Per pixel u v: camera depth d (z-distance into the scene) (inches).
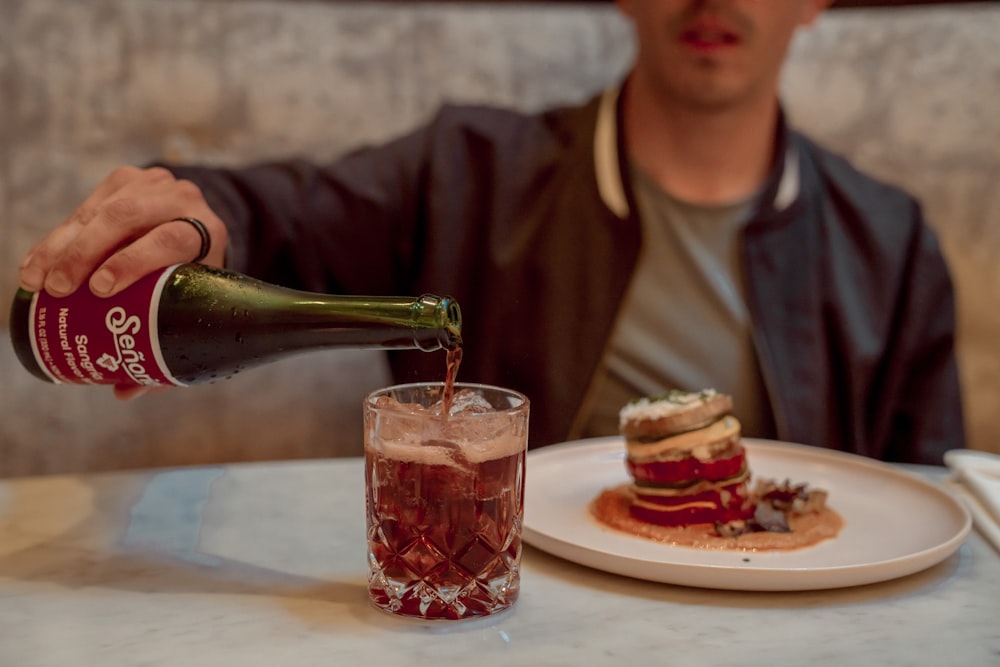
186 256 27.1
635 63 51.7
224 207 41.7
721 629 24.5
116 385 29.8
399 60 53.5
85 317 25.6
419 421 24.2
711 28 45.1
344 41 52.7
